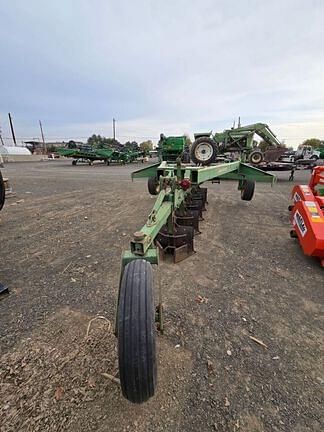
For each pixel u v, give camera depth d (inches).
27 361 68.7
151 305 48.9
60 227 184.9
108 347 73.5
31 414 55.4
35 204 261.3
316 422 54.1
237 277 113.3
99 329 80.6
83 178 498.0
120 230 177.6
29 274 116.3
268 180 211.5
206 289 103.7
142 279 51.3
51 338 77.0
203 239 159.0
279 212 226.5
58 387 61.5
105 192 334.0
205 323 84.0
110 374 65.0
